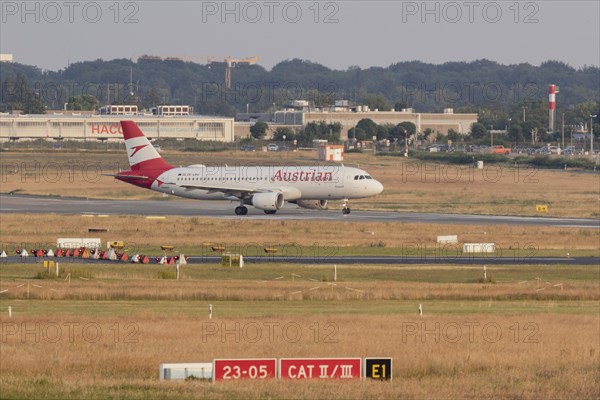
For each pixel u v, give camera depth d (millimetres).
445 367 161125
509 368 161250
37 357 163750
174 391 136125
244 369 147750
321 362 149625
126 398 132625
